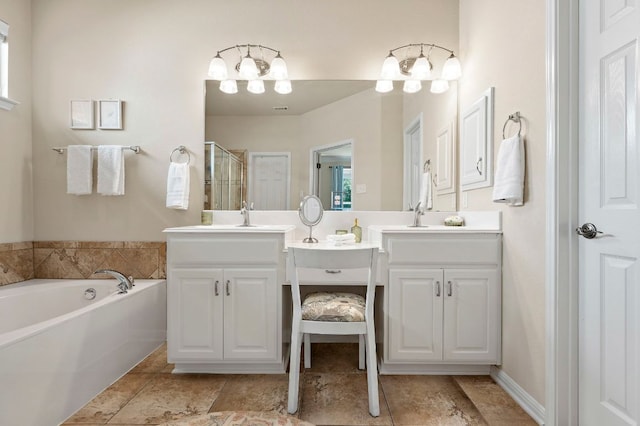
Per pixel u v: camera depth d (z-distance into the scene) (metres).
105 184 2.34
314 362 2.13
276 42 2.47
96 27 2.45
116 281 2.35
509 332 1.78
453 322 1.88
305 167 2.50
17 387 1.29
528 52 1.62
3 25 2.22
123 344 1.94
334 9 2.47
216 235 1.91
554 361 1.42
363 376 1.95
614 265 1.23
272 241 1.90
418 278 1.88
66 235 2.44
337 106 2.48
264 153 2.50
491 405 1.64
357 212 2.47
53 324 1.46
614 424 1.23
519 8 1.69
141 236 2.45
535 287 1.57
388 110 2.47
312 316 1.59
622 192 1.20
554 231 1.42
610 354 1.25
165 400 1.67
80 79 2.44
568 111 1.41
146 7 2.46
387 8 2.47
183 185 2.36
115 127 2.43
